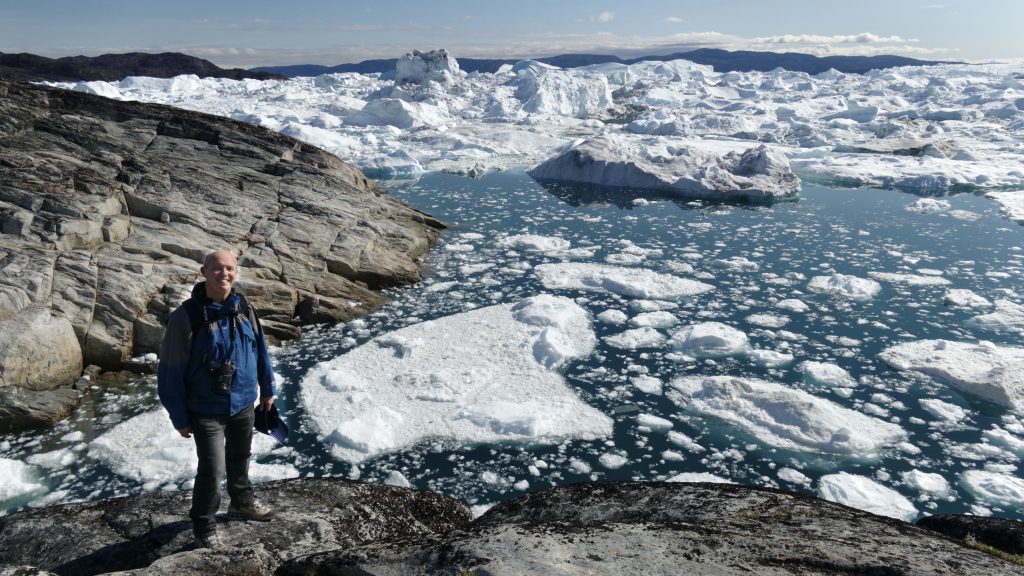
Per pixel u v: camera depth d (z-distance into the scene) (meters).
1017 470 7.14
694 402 8.66
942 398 8.75
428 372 9.30
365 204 16.56
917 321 11.54
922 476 7.00
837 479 6.89
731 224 19.67
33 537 3.68
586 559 2.64
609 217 20.67
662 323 11.41
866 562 2.54
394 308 12.15
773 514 3.36
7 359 8.04
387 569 2.81
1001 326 11.18
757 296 12.89
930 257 15.79
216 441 3.34
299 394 8.75
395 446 7.60
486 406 8.38
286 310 11.09
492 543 2.84
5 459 6.96
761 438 7.83
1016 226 19.27
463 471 7.16
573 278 13.91
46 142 14.47
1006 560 2.82
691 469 7.23
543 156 36.72
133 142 15.82
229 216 13.50
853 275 14.33
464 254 15.87
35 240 10.39
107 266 10.12
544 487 6.88
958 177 27.33
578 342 10.55
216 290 3.25
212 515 3.45
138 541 3.57
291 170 16.75
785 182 25.00
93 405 8.37
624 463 7.34
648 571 2.52
